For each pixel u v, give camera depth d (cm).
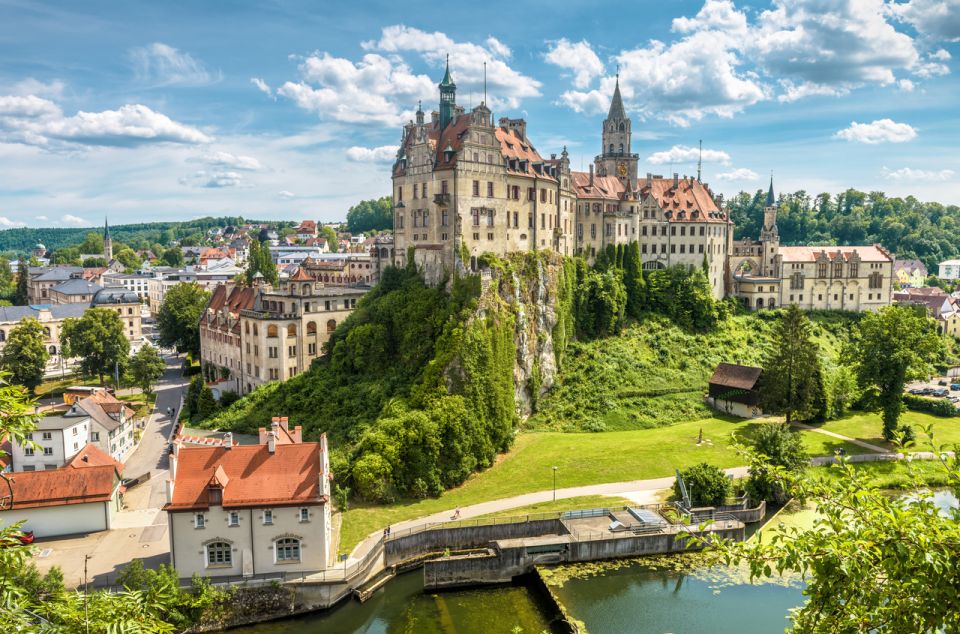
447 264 12288
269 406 11925
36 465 9875
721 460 10388
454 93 13600
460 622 6900
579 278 14838
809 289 18338
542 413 12356
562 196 14650
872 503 2294
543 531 8412
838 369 13275
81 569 7038
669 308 15975
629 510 8738
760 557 2362
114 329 16088
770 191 18625
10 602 2216
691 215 17200
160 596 2803
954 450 2486
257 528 6988
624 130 18350
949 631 2025
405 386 11088
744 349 15338
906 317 11269
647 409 12488
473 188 12275
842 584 2172
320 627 6775
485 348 10969
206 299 18600
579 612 6888
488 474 10025
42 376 15700
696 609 6906
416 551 8019
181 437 10556
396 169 13700
